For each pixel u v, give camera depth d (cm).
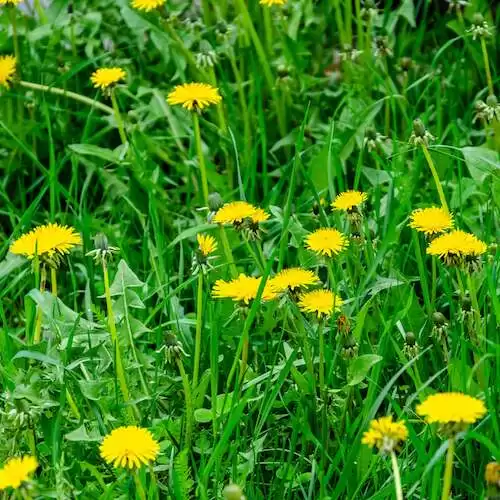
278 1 516
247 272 445
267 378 358
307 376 363
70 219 489
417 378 337
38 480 326
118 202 498
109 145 552
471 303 356
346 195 383
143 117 543
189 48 558
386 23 559
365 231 415
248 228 377
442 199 389
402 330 362
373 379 346
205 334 388
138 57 577
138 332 361
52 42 562
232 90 560
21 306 463
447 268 417
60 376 333
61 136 537
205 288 417
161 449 336
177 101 429
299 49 541
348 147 489
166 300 380
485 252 376
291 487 330
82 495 324
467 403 266
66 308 366
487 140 484
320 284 357
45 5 644
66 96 532
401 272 422
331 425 350
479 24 488
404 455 341
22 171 525
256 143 479
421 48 586
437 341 374
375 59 547
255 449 341
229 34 546
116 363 338
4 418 328
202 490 307
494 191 425
